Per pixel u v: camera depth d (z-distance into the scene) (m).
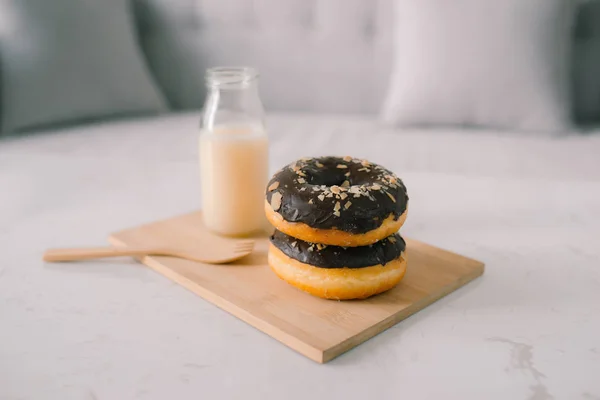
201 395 0.37
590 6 0.98
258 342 0.42
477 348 0.41
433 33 0.93
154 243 0.53
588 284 0.48
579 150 0.85
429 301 0.46
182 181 0.71
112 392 0.37
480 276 0.49
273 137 0.92
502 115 0.93
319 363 0.40
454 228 0.58
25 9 0.93
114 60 1.01
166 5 1.12
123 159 0.80
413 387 0.38
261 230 0.56
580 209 0.62
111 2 1.03
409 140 0.90
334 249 0.45
